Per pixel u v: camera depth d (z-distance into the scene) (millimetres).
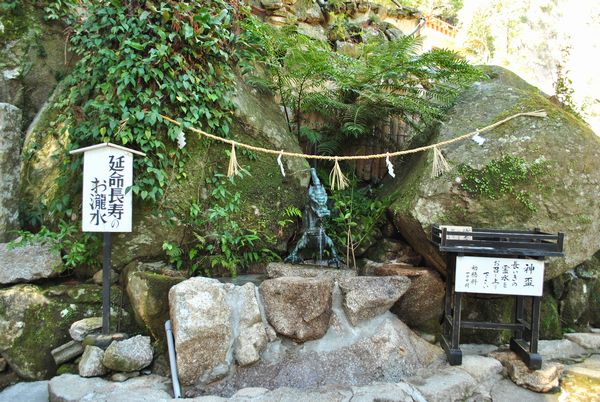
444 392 2914
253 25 4426
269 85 4754
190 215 3822
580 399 3074
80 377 2996
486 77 5004
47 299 3383
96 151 3244
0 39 4492
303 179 4480
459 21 14414
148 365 3156
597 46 11023
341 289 3463
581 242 3689
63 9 4770
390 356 3242
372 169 5348
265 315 3291
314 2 6492
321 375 3066
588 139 3746
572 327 4320
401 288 3492
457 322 3342
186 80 3693
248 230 4055
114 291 3535
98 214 3246
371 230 4348
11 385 3152
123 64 3494
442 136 4086
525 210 3604
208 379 2953
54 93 4512
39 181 4133
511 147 3672
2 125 3752
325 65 4570
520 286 3219
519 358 3436
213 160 4043
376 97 4641
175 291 3012
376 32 6957
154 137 3625
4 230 3723
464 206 3625
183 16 3682
